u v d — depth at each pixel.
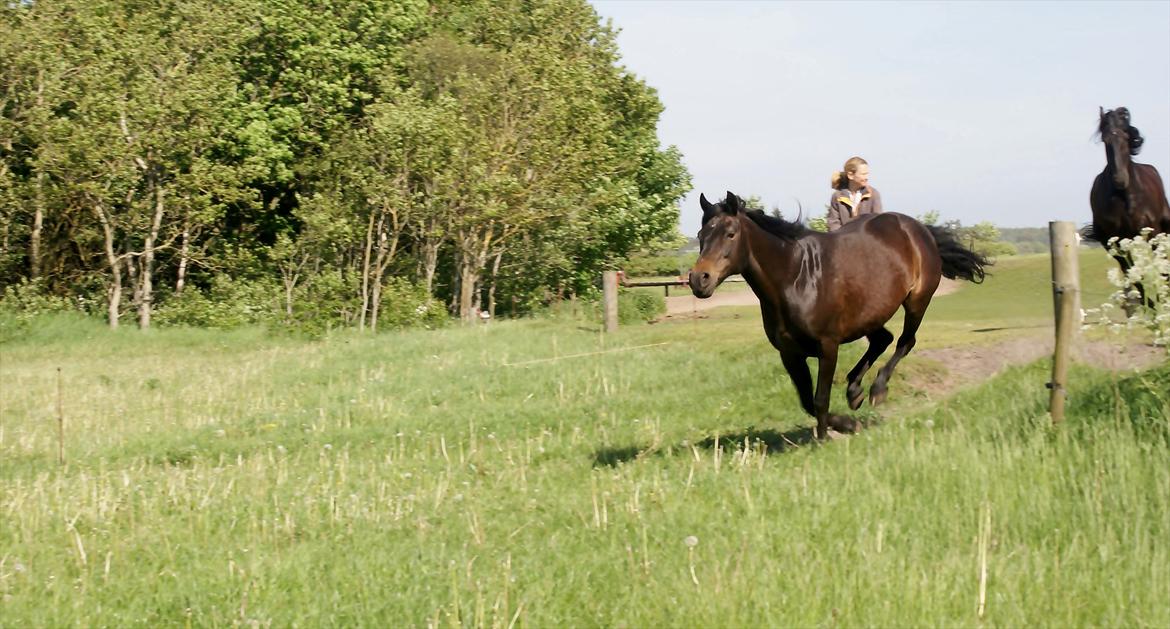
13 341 27.69
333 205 33.34
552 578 6.45
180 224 34.72
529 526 7.82
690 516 7.47
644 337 19.97
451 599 6.13
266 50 37.62
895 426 9.96
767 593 5.74
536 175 36.28
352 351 21.75
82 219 33.75
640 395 14.61
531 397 15.25
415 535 7.77
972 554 6.20
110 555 7.33
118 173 30.66
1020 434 8.66
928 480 7.65
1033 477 7.41
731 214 9.12
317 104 37.12
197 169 32.06
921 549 6.33
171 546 7.72
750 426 12.02
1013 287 30.23
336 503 8.73
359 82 37.88
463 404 15.02
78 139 29.84
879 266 9.91
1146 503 6.85
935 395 12.97
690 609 5.67
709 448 10.47
